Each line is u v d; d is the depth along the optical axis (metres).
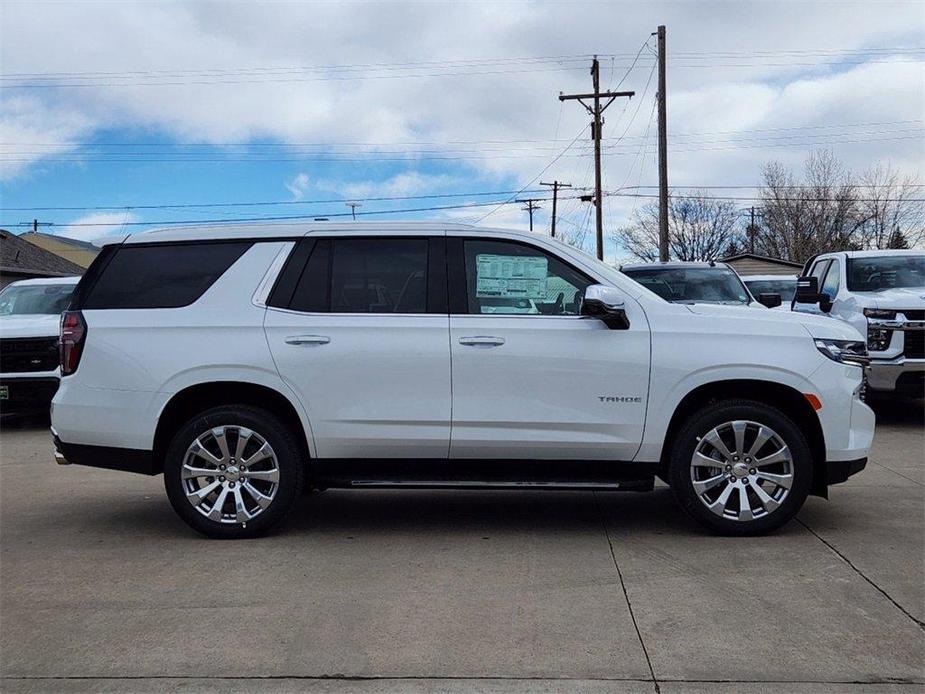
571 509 5.93
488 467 5.10
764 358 4.92
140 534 5.38
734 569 4.53
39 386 9.62
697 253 56.97
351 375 5.00
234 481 5.14
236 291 5.15
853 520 5.47
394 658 3.52
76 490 6.77
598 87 31.72
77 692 3.27
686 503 5.03
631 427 4.97
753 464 5.01
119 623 3.90
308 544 5.10
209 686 3.30
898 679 3.29
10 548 5.10
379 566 4.67
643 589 4.26
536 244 5.15
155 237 5.30
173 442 5.09
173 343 5.06
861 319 9.09
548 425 4.97
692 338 4.96
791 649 3.55
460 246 5.17
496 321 5.02
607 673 3.37
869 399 10.59
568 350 4.95
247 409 5.09
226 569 4.64
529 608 4.03
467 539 5.19
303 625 3.85
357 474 5.16
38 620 3.94
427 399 4.98
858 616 3.88
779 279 15.60
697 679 3.31
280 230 5.27
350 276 5.16
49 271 33.53
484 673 3.38
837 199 46.34
